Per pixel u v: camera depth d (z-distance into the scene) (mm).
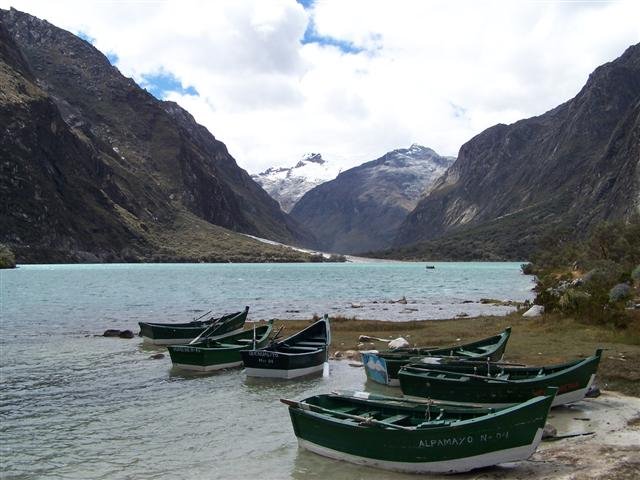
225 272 168625
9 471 15953
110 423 20141
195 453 17188
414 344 33906
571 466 14953
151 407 22203
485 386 19547
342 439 16250
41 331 43438
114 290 88688
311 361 27672
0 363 30906
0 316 53688
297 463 16281
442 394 20156
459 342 34312
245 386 25547
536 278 109438
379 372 25453
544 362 26422
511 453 14945
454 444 15000
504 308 60344
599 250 99312
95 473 15805
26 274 140875
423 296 79812
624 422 18406
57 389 25078
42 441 18328
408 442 15297
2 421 20422
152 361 31484
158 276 137375
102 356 32969
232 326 39469
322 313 55531
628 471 14281
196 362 28688
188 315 54688
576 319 38125
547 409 15000
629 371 23797
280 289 93750
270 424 19953
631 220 117500
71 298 73938
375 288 97688
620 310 36219
